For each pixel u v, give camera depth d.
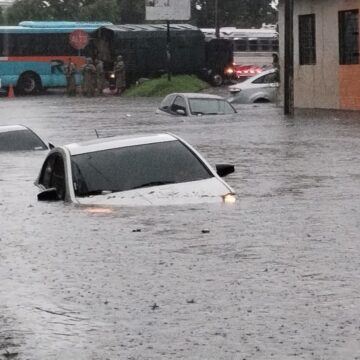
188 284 9.10
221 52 70.19
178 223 12.47
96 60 66.44
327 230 11.82
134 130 31.44
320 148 23.41
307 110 40.03
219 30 78.88
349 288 8.76
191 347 7.22
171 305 8.38
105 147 15.16
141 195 14.10
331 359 6.85
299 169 19.06
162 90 62.97
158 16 66.00
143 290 8.93
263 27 94.31
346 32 39.72
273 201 14.48
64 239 11.66
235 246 10.87
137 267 9.91
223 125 32.12
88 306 8.45
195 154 15.08
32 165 20.91
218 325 7.75
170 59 67.62
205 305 8.34
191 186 14.40
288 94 36.53
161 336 7.50
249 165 19.94
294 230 11.87
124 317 8.05
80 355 7.12
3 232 12.30
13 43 68.44
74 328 7.80
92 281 9.36
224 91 63.50
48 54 69.31
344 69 39.78
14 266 10.20
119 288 9.03
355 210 13.52
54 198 15.01
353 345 7.14
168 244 11.09
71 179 14.65
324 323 7.70
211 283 9.11
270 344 7.22
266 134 28.17
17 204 14.77
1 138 24.00
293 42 40.50
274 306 8.23
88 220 12.94
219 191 14.38
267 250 10.59
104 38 67.88
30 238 11.84
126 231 12.01
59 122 37.44
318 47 41.38
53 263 10.27
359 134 27.41
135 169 14.64
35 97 64.19
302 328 7.59
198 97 36.81
